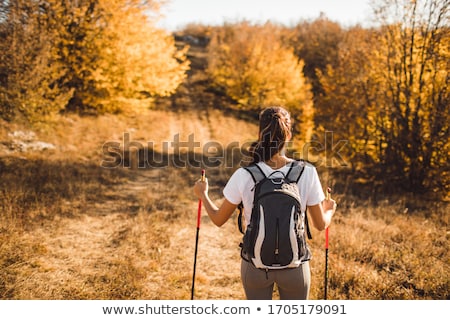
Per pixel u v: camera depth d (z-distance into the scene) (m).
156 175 12.06
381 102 12.27
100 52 18.42
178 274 5.19
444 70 10.67
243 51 29.48
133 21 19.50
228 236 6.85
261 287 2.22
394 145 11.70
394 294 4.58
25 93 13.66
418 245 6.22
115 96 19.59
